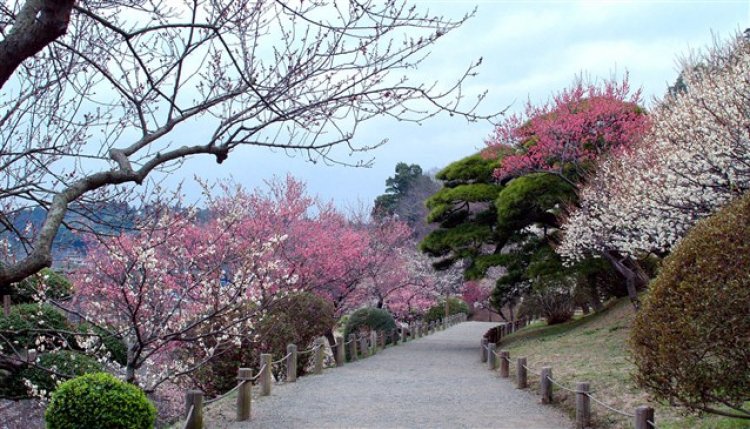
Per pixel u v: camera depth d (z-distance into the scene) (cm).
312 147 479
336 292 2108
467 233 2111
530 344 1886
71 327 1197
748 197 588
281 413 995
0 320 1138
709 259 570
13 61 341
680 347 571
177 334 941
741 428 677
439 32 491
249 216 1820
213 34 470
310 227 2008
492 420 948
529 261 2078
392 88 454
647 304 614
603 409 899
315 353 1535
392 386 1313
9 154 545
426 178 5234
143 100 482
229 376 1274
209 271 1065
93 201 594
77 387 697
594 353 1416
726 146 997
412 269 3359
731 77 1130
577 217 1546
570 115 1875
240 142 456
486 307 4275
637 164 1406
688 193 1080
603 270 2030
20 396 1055
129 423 694
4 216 523
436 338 2850
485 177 2208
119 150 423
